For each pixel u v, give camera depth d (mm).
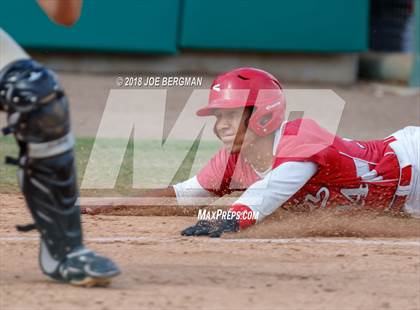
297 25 42594
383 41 49219
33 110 8961
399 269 11297
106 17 41562
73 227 9516
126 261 11289
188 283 10094
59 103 9109
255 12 42344
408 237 13680
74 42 41500
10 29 40969
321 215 14172
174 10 41938
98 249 12125
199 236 13320
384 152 14359
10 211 15305
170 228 14117
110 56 43031
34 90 8922
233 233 13375
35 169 9242
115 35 41750
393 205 14516
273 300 9469
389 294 9953
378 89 42906
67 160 9289
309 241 13008
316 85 43156
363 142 14609
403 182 14266
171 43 42281
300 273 10867
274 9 42344
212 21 42219
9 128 9172
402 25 47688
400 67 46344
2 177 19016
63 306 8930
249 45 42625
